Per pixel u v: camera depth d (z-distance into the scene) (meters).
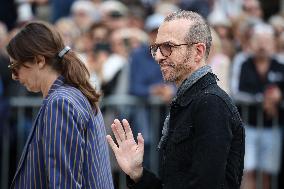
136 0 21.19
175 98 7.61
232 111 7.35
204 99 7.29
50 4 20.64
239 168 7.52
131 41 17.59
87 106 7.82
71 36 18.33
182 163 7.36
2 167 15.48
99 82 16.19
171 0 20.98
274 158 16.12
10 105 15.52
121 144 8.21
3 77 15.55
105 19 18.88
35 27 7.86
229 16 20.48
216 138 7.08
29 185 7.57
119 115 15.79
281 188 16.36
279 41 18.52
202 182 7.03
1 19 20.61
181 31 7.54
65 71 7.88
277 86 16.56
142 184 8.08
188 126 7.34
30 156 7.61
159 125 15.63
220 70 15.62
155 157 15.59
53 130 7.47
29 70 7.88
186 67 7.56
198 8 20.59
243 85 16.48
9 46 7.86
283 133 16.27
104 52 17.44
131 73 16.05
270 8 23.56
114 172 15.35
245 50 18.16
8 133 15.48
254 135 16.05
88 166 7.68
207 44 7.64
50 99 7.68
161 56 7.61
